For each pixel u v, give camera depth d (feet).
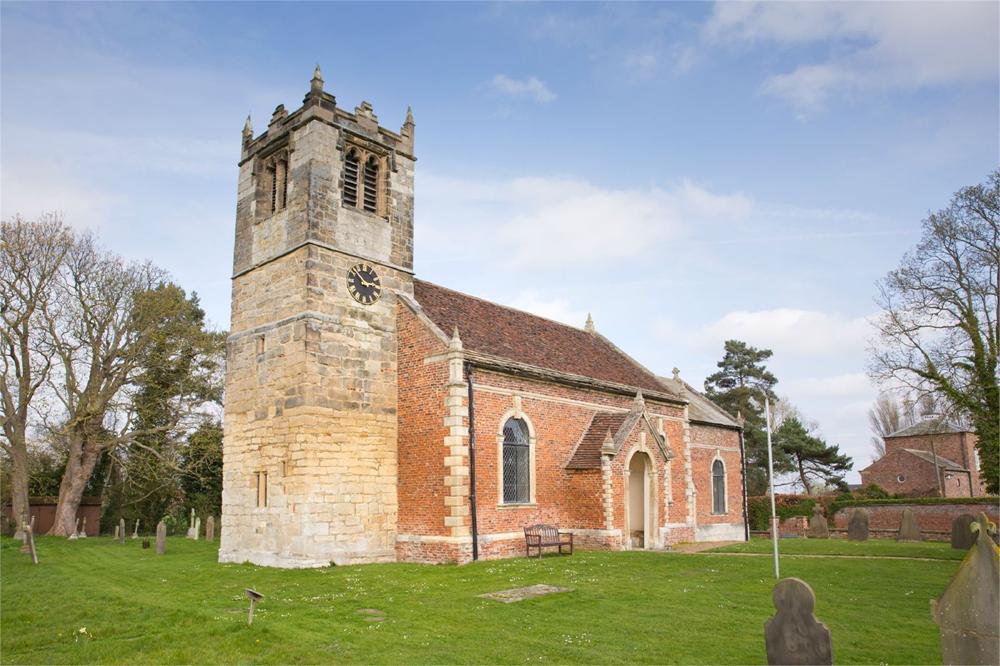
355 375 86.43
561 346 114.62
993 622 30.81
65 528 139.03
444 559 81.10
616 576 67.41
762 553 89.10
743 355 232.53
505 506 87.71
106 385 143.02
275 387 85.56
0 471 151.64
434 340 87.61
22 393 133.39
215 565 83.61
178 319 156.04
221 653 39.91
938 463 206.80
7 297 131.95
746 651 40.04
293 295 85.46
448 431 83.66
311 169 86.74
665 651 40.27
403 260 95.55
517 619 48.88
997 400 103.35
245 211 96.99
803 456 219.82
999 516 132.77
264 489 84.89
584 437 102.58
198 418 159.94
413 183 99.19
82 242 140.26
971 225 106.83
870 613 49.24
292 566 78.79
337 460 82.69
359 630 46.01
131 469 153.58
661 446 105.09
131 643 41.93
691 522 124.98
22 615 51.03
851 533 113.80
